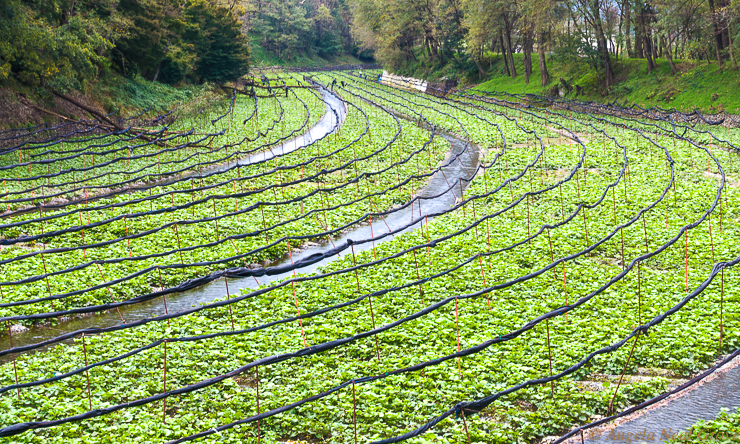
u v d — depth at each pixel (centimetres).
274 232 2347
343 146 4244
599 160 3597
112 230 2302
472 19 7944
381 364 1316
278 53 15125
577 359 1313
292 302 1683
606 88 6269
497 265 1922
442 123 5600
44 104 4169
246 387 1266
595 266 1917
